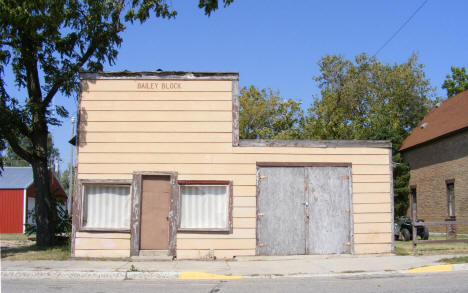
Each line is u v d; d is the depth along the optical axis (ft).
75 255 40.68
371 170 42.55
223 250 40.83
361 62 129.29
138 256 40.50
